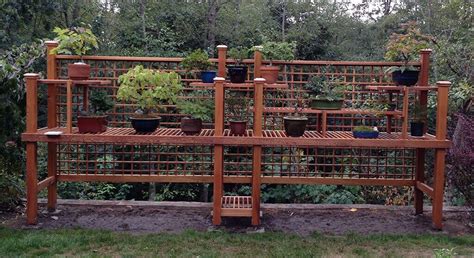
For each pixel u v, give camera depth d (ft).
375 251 15.07
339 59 46.98
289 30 45.47
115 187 30.55
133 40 40.65
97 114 17.46
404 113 16.98
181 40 43.60
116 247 15.03
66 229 16.75
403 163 19.54
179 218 18.39
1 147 18.28
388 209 19.95
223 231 16.76
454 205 20.86
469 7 28.14
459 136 20.06
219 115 16.71
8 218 18.11
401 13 51.37
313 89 18.56
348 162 21.71
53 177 18.85
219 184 17.16
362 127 17.21
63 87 19.11
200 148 21.34
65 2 39.24
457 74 25.22
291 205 20.26
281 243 15.62
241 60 18.47
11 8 33.27
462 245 15.71
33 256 14.07
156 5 44.09
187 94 19.66
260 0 49.98
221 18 45.37
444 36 31.65
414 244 15.75
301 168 21.30
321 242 15.83
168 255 14.34
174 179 18.88
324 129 17.48
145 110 17.63
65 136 16.66
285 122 17.15
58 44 18.34
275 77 18.11
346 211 19.72
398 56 19.34
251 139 16.76
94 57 18.63
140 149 22.18
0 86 17.69
